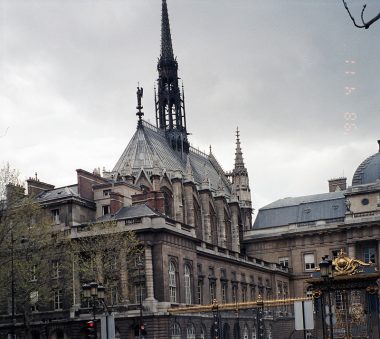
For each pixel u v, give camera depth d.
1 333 79.12
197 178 129.50
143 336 64.50
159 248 76.56
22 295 70.50
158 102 136.75
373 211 114.31
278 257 126.00
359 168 119.00
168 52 137.88
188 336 77.81
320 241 121.88
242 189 139.00
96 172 105.69
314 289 49.81
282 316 99.81
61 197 83.94
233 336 89.00
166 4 140.75
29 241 71.44
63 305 77.75
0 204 71.19
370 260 114.56
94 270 72.81
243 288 103.31
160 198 85.12
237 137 145.12
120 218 79.25
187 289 82.25
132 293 75.06
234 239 125.62
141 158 115.06
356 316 53.62
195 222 113.44
